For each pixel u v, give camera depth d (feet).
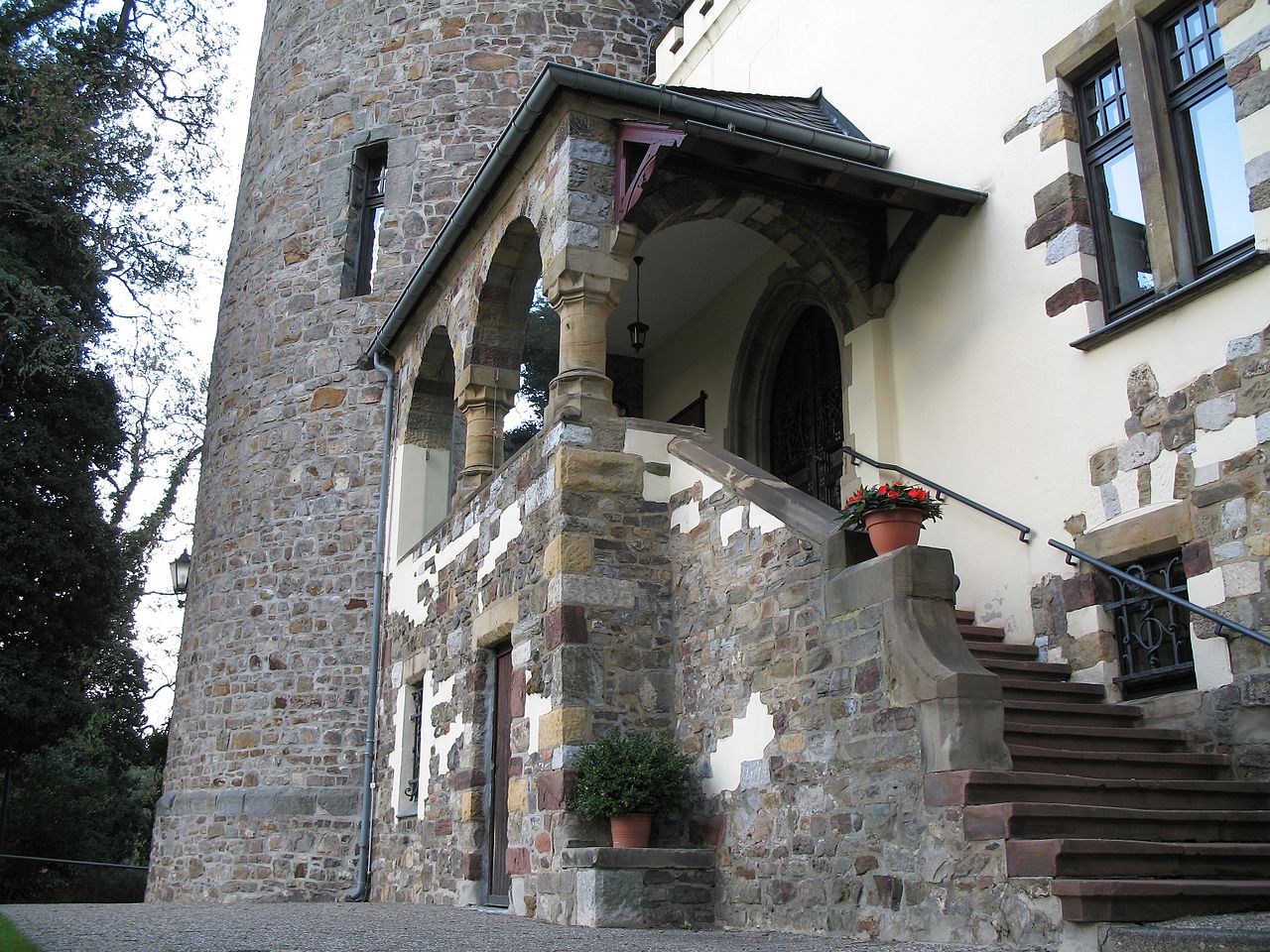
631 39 51.47
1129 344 23.76
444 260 36.83
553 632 25.85
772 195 30.04
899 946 16.28
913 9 31.71
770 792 21.54
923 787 17.37
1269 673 20.02
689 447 26.81
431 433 42.63
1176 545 22.22
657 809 23.48
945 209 28.45
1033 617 25.07
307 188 50.06
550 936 19.76
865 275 31.12
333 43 51.62
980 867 16.06
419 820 35.35
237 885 41.65
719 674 23.98
